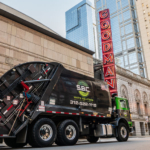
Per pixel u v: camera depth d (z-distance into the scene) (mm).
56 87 8406
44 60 16125
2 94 6594
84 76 10078
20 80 7184
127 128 11781
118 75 31562
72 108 8852
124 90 32594
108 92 11344
